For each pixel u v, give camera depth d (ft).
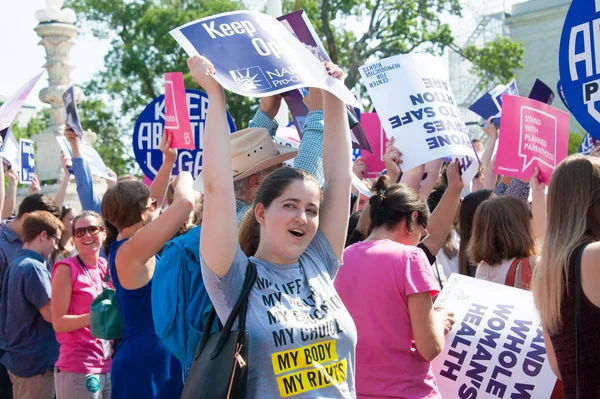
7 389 22.88
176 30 10.49
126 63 100.32
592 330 10.30
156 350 14.43
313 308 10.23
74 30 47.37
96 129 105.29
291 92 15.20
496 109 26.00
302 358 9.89
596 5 13.56
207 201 10.11
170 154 17.28
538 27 136.56
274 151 13.38
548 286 10.83
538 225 16.69
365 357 12.80
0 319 21.31
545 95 21.42
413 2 95.76
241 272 10.14
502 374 13.83
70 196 45.98
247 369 9.60
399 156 17.20
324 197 11.44
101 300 15.37
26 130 132.98
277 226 10.32
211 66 10.16
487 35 138.00
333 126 11.72
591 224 10.83
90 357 19.30
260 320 9.89
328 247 11.22
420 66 17.78
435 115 17.29
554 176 11.16
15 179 29.30
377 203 13.94
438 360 14.12
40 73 19.53
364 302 12.87
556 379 13.58
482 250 15.44
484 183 23.41
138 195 15.53
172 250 12.06
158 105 20.93
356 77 97.09
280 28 11.24
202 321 11.58
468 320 14.28
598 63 13.60
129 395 14.29
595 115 13.65
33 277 20.89
